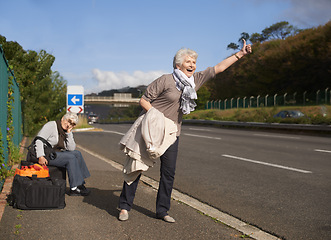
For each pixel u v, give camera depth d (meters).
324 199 4.93
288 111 25.31
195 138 15.35
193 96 3.47
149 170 7.30
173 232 3.33
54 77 17.84
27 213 3.75
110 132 20.14
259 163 8.19
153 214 3.91
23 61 16.03
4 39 15.64
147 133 3.35
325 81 44.62
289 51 46.56
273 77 50.16
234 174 6.83
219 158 9.07
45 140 4.38
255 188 5.62
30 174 4.08
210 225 3.60
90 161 7.95
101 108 168.88
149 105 3.52
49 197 3.88
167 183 3.69
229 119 32.38
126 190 3.66
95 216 3.74
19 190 3.83
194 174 6.84
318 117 21.53
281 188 5.61
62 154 4.51
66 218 3.63
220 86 65.12
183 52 3.52
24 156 7.80
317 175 6.68
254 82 53.91
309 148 11.27
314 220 3.99
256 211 4.34
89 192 4.70
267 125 23.48
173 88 3.49
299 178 6.40
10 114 6.80
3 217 3.56
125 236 3.17
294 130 21.33
